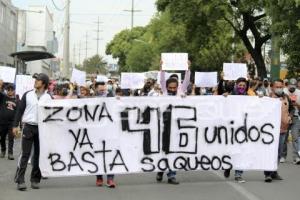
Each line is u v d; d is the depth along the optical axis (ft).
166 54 60.59
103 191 34.09
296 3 64.08
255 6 101.76
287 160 50.65
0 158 50.11
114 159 36.32
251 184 36.70
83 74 60.39
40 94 35.12
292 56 76.02
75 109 35.86
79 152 35.94
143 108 36.73
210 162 37.55
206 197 32.09
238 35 113.39
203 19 111.24
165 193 33.35
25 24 243.60
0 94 49.67
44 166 35.32
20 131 39.14
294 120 48.47
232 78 61.21
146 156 36.81
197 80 67.05
